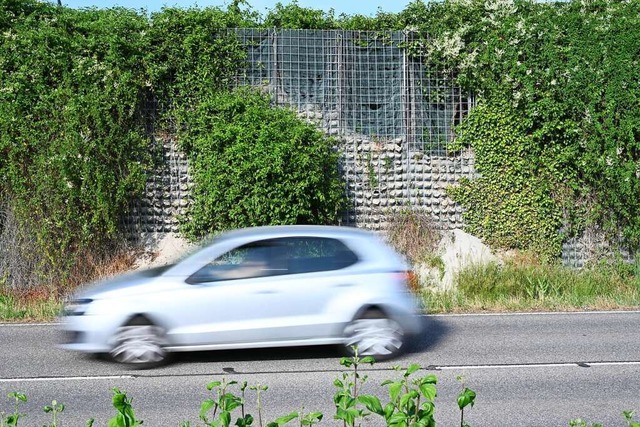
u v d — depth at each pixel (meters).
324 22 19.33
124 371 9.53
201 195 17.61
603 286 16.52
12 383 8.97
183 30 18.30
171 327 9.71
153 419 7.51
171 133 18.27
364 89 18.81
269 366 9.73
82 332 9.73
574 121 18.00
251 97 18.09
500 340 11.41
